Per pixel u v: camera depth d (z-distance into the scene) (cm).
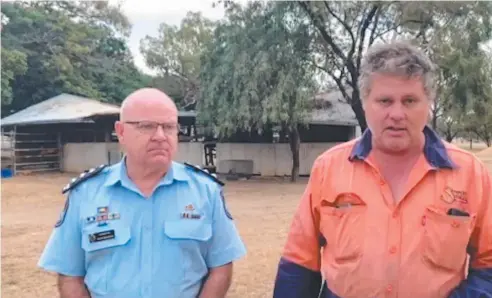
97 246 223
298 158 2048
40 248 789
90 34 3641
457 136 3672
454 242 184
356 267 191
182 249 226
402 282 185
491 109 1814
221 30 1964
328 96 2281
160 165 225
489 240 189
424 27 1858
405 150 189
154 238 225
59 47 3259
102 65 3753
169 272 223
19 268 659
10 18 3141
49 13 3391
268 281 581
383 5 1769
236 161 2188
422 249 185
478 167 193
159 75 4356
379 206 191
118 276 222
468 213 186
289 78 1738
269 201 1370
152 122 223
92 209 227
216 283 235
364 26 1831
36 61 3200
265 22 1819
